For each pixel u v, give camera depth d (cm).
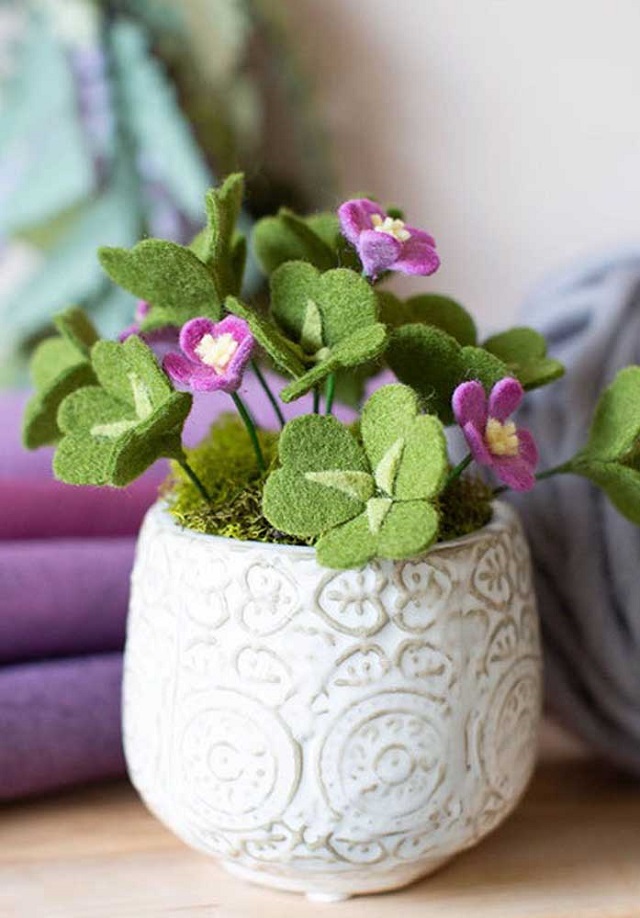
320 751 45
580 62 68
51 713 52
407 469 43
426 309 48
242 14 65
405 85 68
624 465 47
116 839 52
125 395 45
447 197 69
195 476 46
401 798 45
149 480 57
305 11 67
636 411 46
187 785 46
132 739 48
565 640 54
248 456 48
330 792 45
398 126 68
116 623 54
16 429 58
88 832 52
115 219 66
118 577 54
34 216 65
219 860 49
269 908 48
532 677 48
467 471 51
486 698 46
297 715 45
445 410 46
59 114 65
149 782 48
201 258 46
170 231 65
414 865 47
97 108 64
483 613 46
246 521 46
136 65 64
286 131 67
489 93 68
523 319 60
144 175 65
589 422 54
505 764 47
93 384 48
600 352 55
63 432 48
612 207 70
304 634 45
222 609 45
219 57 65
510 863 50
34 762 51
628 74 68
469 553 46
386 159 69
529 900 48
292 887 48
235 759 45
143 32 64
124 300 66
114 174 65
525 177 69
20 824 52
